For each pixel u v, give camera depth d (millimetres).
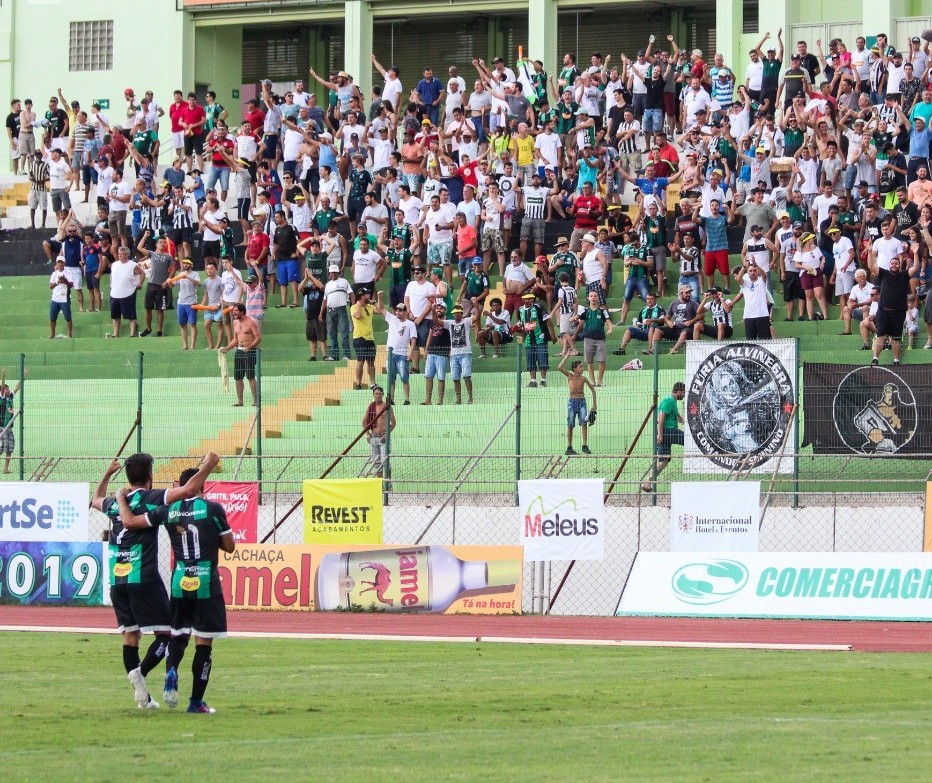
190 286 81500
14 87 116812
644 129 86500
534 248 81625
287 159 88750
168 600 31406
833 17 99125
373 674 37250
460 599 54812
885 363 63625
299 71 117125
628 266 75312
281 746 26203
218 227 85875
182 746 26219
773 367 59250
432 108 93125
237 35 116000
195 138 95688
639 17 108375
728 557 52875
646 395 65375
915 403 57812
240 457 61000
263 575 56906
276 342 81625
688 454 59969
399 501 62938
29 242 97812
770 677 36281
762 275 69875
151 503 30672
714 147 81500
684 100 86750
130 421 74000
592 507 54531
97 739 27016
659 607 53281
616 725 28672
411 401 72562
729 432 59719
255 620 52719
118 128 97562
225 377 74625
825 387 58906
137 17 113562
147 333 85188
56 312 87000
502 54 112562
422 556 55281
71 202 98562
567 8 107875
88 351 85438
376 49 115625
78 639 46844
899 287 64062
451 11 108438
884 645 44219
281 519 61469
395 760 24766
